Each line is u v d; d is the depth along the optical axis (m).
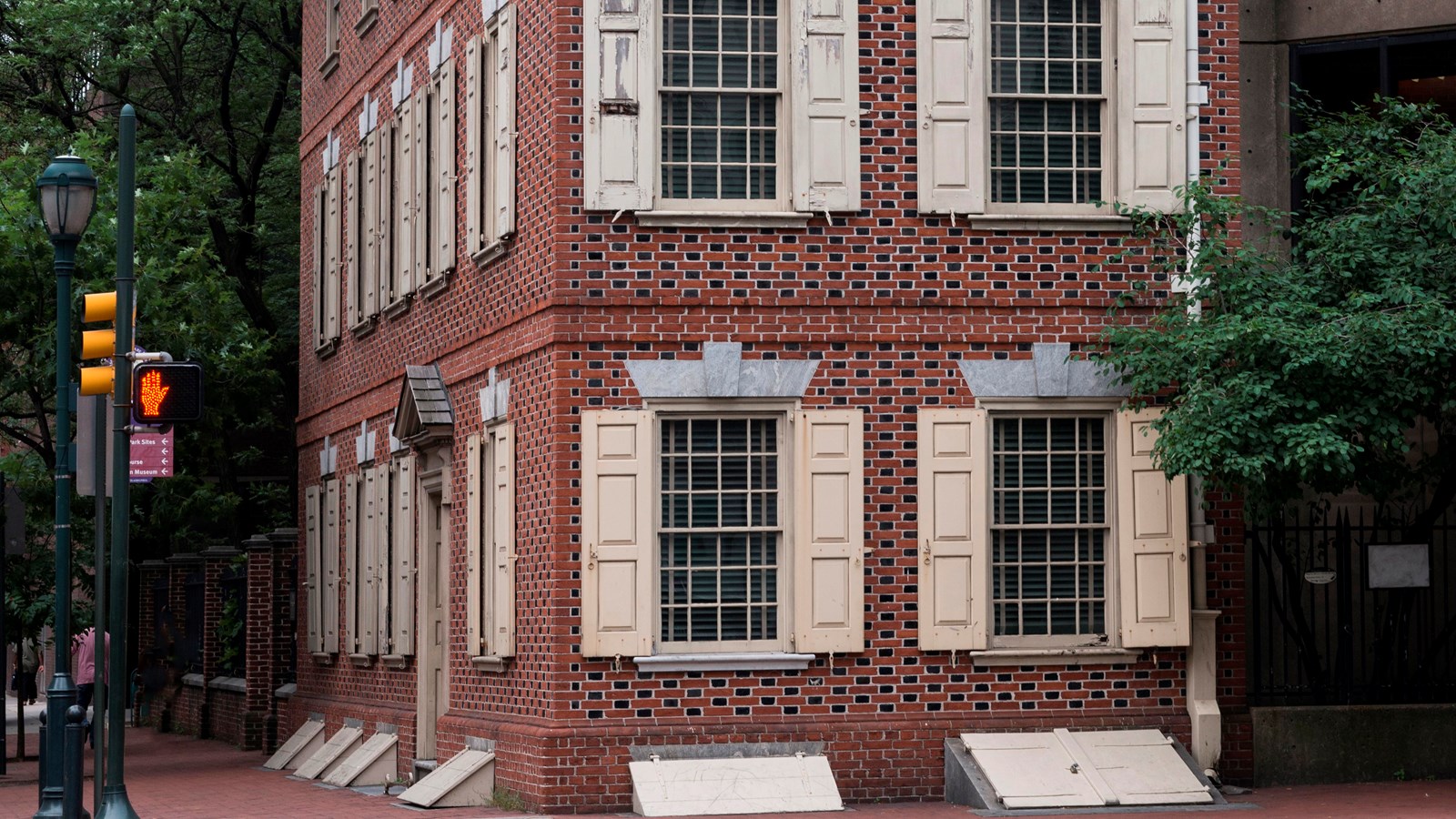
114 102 37.59
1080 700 18.20
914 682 17.97
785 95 18.17
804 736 17.67
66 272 17.72
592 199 17.69
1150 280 18.41
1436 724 19.16
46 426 26.36
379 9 25.06
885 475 18.05
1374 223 17.81
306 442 29.59
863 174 18.12
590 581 17.52
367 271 25.38
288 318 37.94
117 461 15.51
